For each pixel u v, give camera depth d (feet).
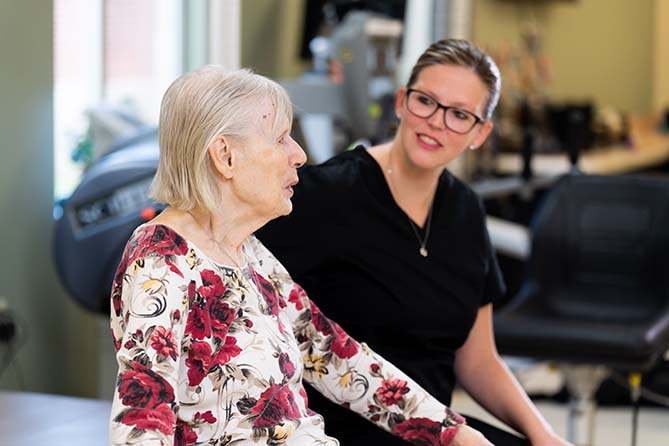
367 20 15.38
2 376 11.93
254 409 5.91
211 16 15.29
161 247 5.76
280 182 6.06
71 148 13.88
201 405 5.79
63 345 12.75
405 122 7.79
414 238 7.89
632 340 11.38
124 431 5.28
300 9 17.35
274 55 16.83
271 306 6.34
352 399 7.06
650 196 13.29
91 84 14.53
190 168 5.86
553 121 22.21
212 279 5.88
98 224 11.10
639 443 14.97
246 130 5.91
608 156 22.20
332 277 7.83
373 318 7.83
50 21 12.14
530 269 13.51
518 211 19.31
